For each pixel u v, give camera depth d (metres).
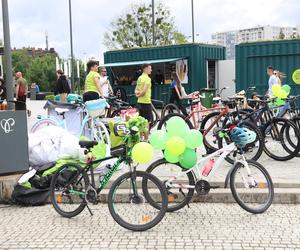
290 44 17.55
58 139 7.30
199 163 5.81
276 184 6.61
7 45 9.31
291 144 8.12
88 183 5.75
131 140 5.50
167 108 12.44
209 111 9.67
